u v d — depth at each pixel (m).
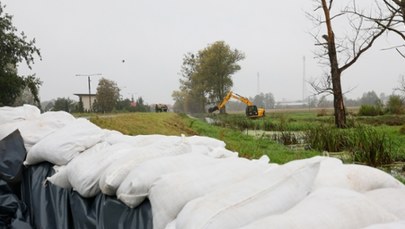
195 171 2.62
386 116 29.14
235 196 2.12
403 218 2.00
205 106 75.88
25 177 4.38
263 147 12.98
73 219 3.49
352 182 2.49
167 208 2.43
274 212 2.05
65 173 3.66
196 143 4.30
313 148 13.08
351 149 11.13
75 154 3.94
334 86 21.31
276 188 2.19
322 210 1.83
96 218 3.15
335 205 1.87
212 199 2.12
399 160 10.14
